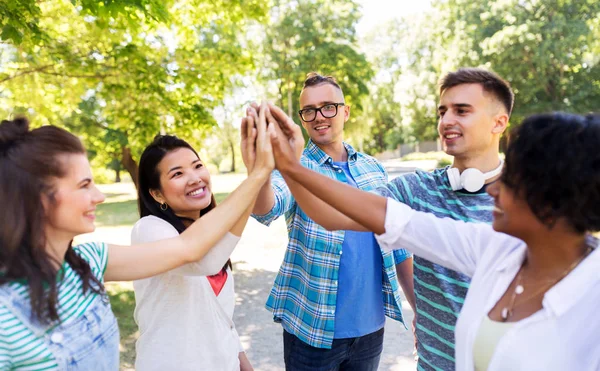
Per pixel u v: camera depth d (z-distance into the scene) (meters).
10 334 1.06
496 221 1.11
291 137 1.56
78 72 5.75
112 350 1.29
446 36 23.30
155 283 1.60
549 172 0.92
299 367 2.27
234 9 6.71
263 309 5.17
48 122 6.43
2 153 1.10
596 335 0.95
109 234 10.21
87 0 3.80
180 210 1.81
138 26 4.82
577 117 0.97
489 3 20.50
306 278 2.21
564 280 0.99
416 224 1.31
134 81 5.80
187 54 6.29
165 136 1.80
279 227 10.21
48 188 1.11
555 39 19.11
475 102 1.74
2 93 6.02
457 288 1.68
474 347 1.11
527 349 1.00
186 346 1.58
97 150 14.63
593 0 19.19
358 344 2.32
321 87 2.38
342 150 2.54
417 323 1.87
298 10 22.77
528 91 20.25
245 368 2.08
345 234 2.22
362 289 2.25
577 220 0.95
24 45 4.89
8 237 1.07
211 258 1.50
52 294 1.10
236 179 27.86
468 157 1.81
